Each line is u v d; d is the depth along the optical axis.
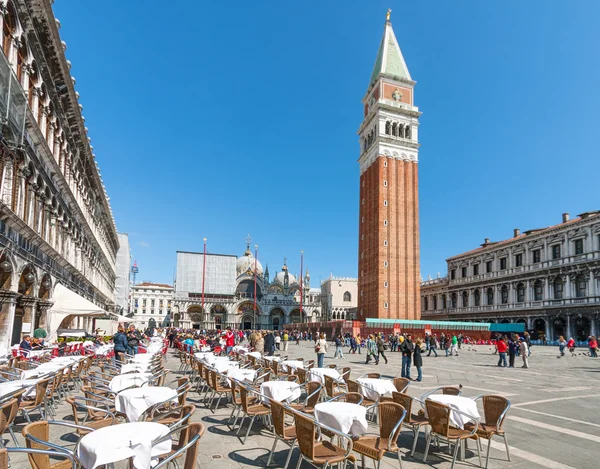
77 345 26.50
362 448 8.47
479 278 89.19
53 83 25.94
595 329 62.00
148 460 6.54
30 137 22.06
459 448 10.52
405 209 86.25
